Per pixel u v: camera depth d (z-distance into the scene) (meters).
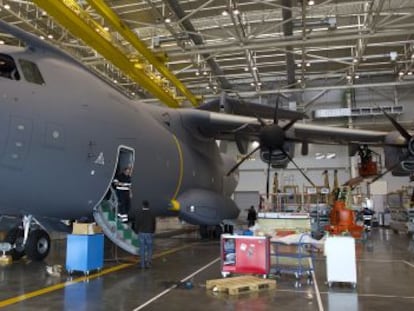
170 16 15.39
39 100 7.18
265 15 16.38
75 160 7.66
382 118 25.11
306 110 25.84
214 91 23.58
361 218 19.12
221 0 14.87
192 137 13.18
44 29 17.30
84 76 8.61
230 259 8.11
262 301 6.07
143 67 17.39
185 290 6.79
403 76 21.55
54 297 6.17
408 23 15.85
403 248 13.86
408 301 6.14
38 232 9.74
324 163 29.83
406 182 28.92
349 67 20.81
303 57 18.38
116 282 7.39
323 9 16.06
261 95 23.27
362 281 7.81
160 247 13.95
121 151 9.23
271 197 20.61
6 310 5.39
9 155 6.60
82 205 8.27
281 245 8.52
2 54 7.12
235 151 29.03
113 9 15.18
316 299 6.24
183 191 12.29
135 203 10.05
